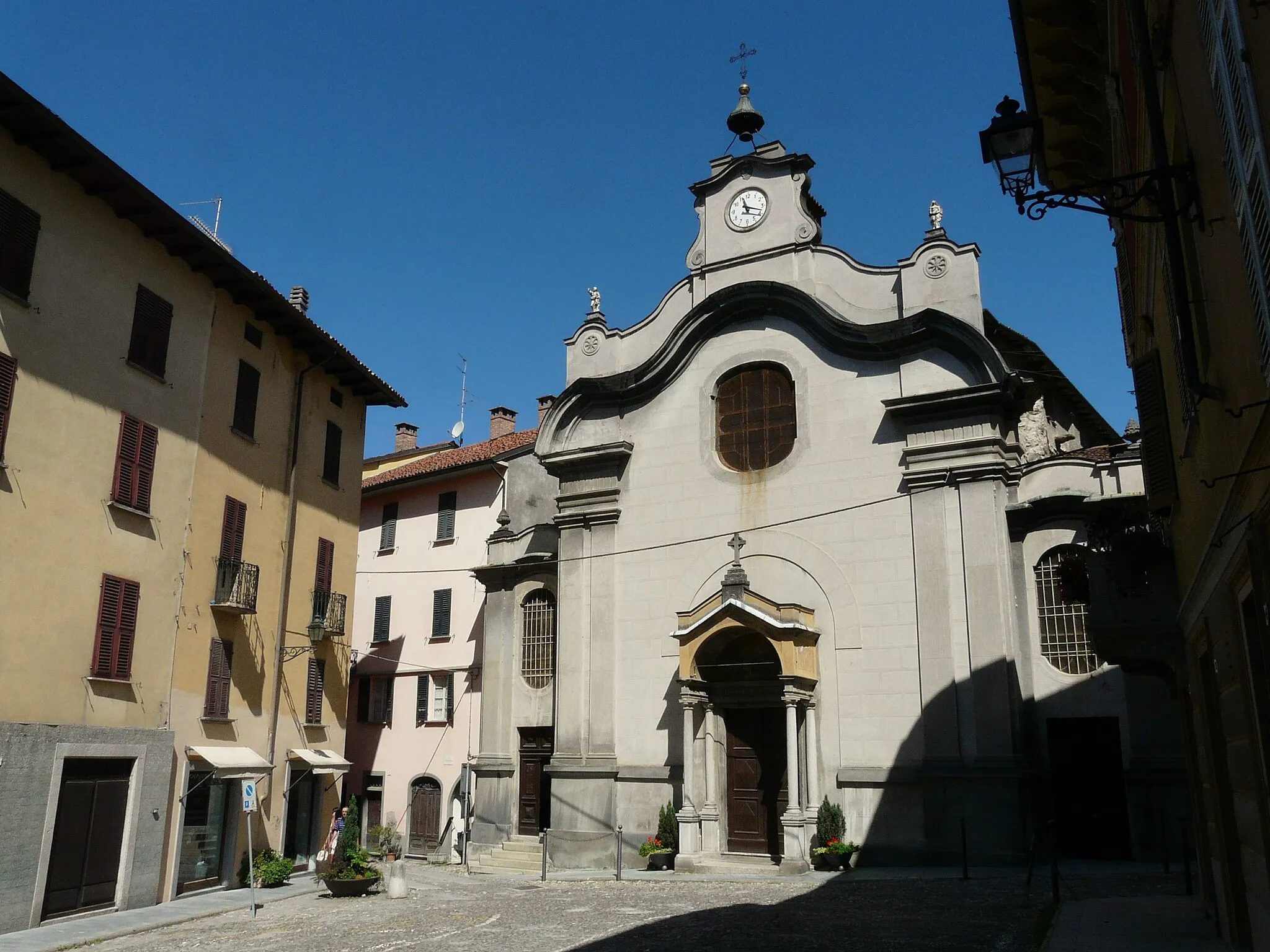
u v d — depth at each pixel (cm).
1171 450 1274
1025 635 2500
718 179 3131
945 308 2700
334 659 2984
